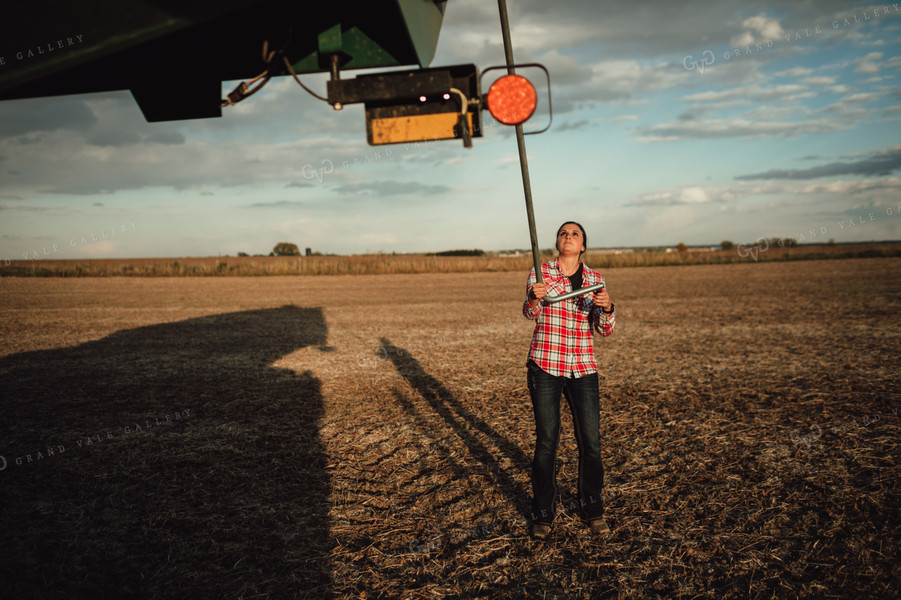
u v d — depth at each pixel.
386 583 2.98
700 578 2.93
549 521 3.39
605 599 2.79
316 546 3.38
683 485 4.07
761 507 3.66
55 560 3.22
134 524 3.66
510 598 2.82
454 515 3.75
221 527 3.62
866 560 3.01
